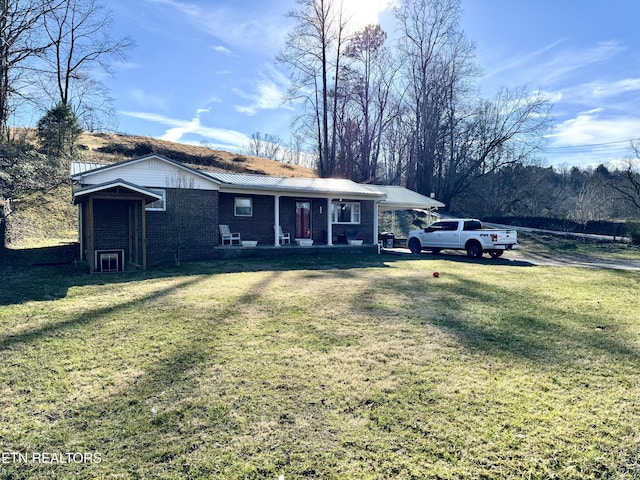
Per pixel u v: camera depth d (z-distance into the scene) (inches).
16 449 105.2
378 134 1385.3
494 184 1519.4
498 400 133.9
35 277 356.5
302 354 173.5
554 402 133.4
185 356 169.3
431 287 338.0
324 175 1275.8
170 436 111.6
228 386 141.9
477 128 1389.0
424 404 130.4
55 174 811.4
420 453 104.7
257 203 636.7
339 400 132.5
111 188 398.6
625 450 107.1
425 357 172.4
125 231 482.6
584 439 111.8
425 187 1391.5
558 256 700.7
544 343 195.3
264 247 567.8
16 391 136.9
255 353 173.9
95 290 301.6
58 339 188.7
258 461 101.0
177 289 308.3
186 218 511.5
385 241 834.2
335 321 225.6
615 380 152.6
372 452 104.8
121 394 135.6
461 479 95.1
